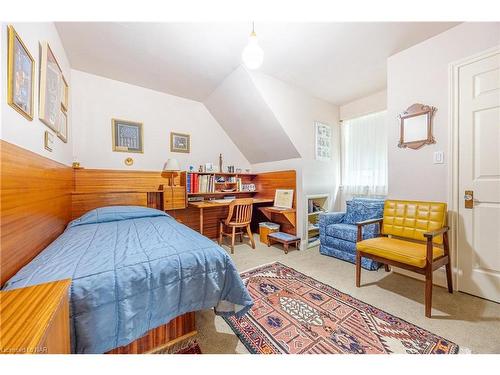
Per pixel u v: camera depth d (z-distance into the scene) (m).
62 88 1.96
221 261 1.22
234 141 3.91
